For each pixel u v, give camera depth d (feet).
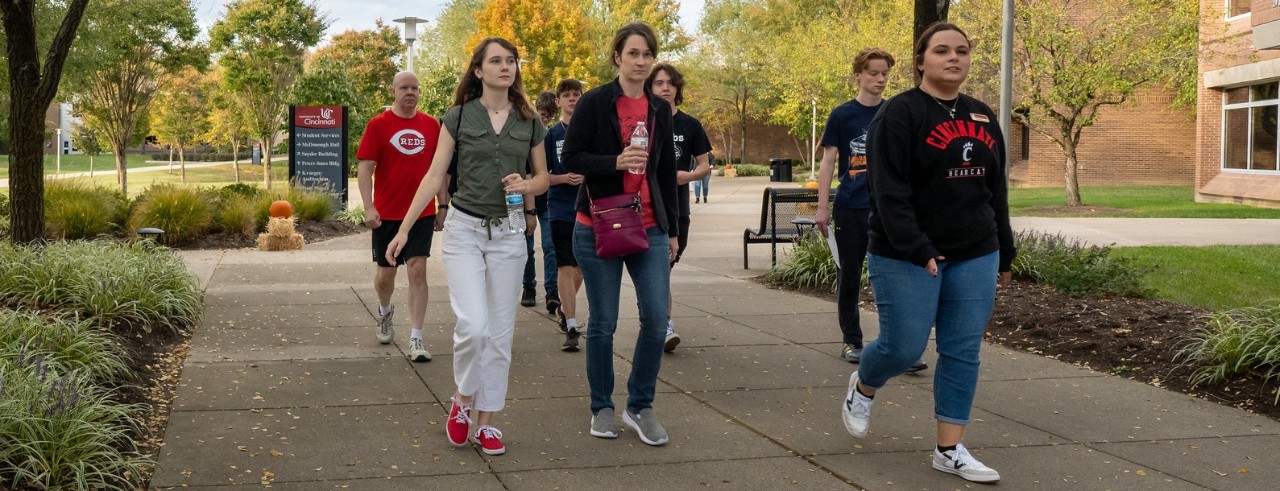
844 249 21.57
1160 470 14.75
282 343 23.36
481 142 15.31
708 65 196.03
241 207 49.65
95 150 161.27
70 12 31.58
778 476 14.37
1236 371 19.36
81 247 29.19
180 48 108.78
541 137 15.97
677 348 23.50
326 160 64.85
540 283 36.70
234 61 128.16
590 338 16.11
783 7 179.42
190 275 28.48
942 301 14.48
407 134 22.31
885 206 13.84
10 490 12.53
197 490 13.42
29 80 31.12
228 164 239.30
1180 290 30.83
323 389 19.10
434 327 25.84
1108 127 116.88
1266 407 18.07
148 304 24.13
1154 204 80.94
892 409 18.03
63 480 13.12
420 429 16.53
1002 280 15.02
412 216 15.30
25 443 13.25
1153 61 74.69
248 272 36.29
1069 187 79.92
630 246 15.11
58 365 17.03
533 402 18.39
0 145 233.35
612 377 16.30
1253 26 67.15
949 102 14.07
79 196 47.88
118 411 15.17
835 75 121.90
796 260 34.73
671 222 16.05
